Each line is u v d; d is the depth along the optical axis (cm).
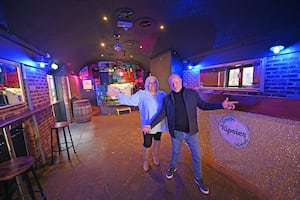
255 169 164
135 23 293
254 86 317
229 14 243
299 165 129
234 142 187
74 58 516
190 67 484
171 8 242
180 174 202
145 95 195
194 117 161
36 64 269
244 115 171
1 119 169
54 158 258
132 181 191
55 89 480
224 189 170
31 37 238
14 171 127
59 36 296
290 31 224
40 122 260
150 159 245
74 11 230
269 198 151
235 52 333
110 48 502
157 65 550
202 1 222
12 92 204
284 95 260
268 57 279
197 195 164
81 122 502
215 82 414
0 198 159
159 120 172
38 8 195
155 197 164
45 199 158
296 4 183
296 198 133
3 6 161
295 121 128
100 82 864
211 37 331
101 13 249
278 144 142
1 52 182
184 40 388
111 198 164
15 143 199
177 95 165
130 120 514
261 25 241
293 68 242
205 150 236
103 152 276
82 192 175
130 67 866
